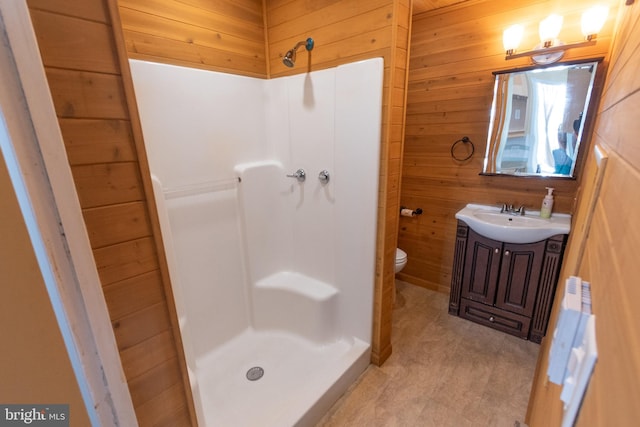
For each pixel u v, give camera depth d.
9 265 0.47
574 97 1.90
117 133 0.69
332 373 1.72
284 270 2.31
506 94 2.12
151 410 0.86
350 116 1.67
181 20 1.59
